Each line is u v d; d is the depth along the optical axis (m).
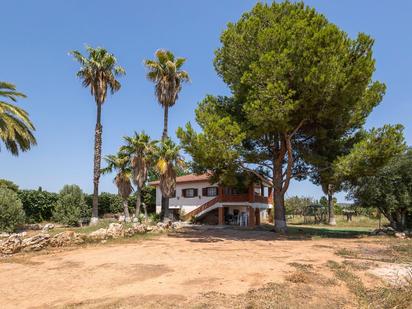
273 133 24.41
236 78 23.08
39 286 8.99
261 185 37.59
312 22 21.00
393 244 17.86
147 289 8.55
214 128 20.28
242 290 8.41
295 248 16.11
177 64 33.09
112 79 32.59
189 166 26.02
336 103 20.66
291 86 20.28
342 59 19.70
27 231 25.33
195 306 7.23
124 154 36.25
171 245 16.81
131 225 23.28
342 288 8.98
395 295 7.90
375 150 20.02
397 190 24.95
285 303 7.52
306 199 55.62
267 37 20.22
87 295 8.22
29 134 27.25
